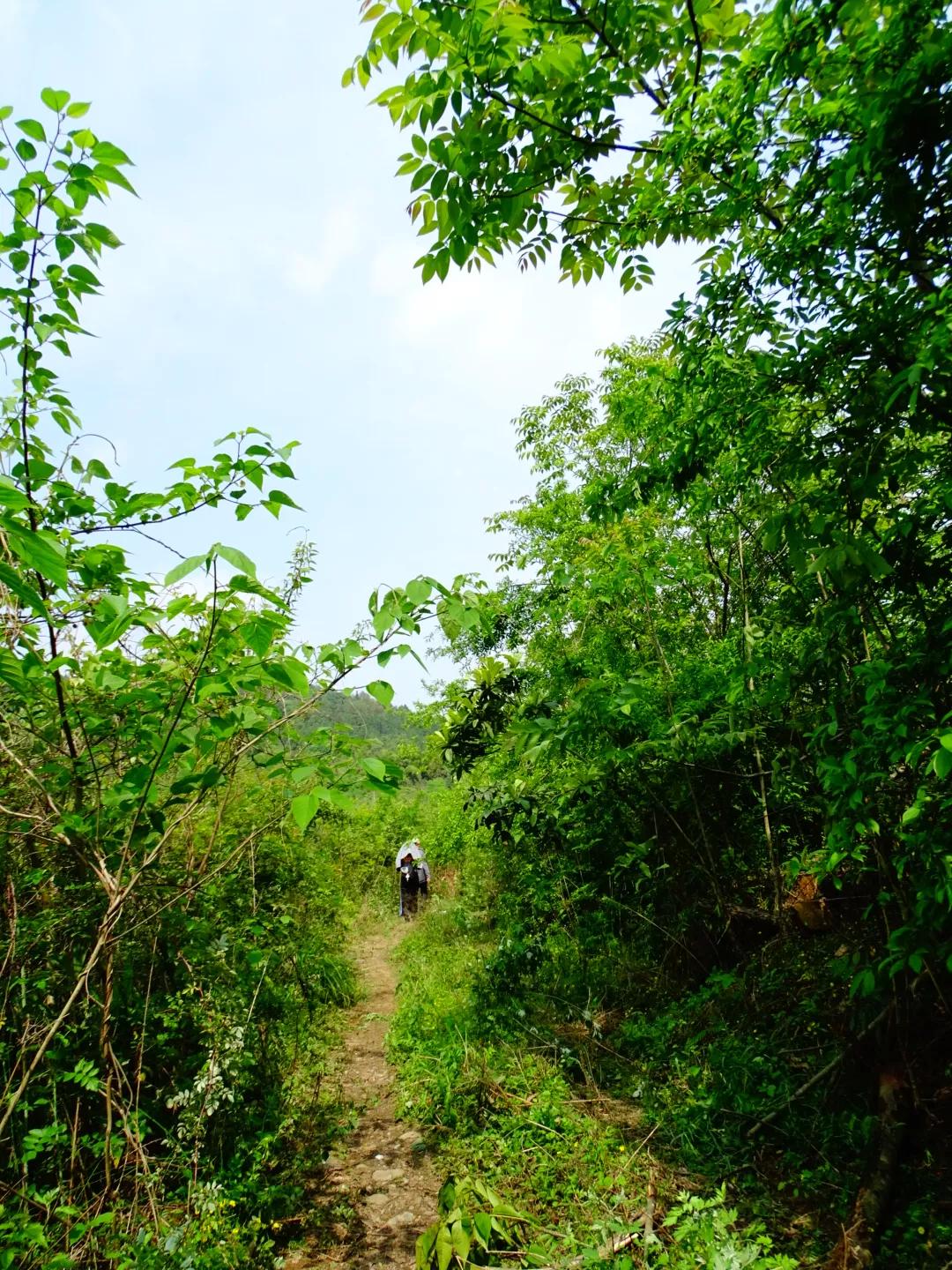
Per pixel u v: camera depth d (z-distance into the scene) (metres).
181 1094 2.92
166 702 2.36
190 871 3.52
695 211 2.41
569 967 5.71
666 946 5.39
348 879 10.21
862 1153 2.97
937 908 2.22
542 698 5.16
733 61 2.19
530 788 5.53
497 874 7.98
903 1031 3.03
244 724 2.32
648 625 4.94
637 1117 3.62
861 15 1.70
